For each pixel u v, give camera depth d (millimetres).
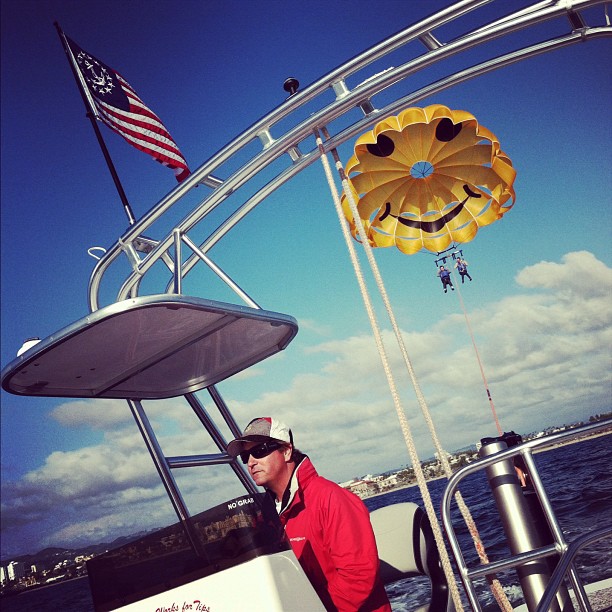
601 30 2906
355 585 2174
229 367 3455
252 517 1862
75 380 2945
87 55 4355
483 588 4582
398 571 2529
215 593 1866
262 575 1803
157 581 1955
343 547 2197
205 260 3584
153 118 4551
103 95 4320
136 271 3879
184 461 3367
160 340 2762
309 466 2412
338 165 3084
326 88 3129
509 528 2346
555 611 2172
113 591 2023
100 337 2506
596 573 3721
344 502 2275
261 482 2463
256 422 2508
